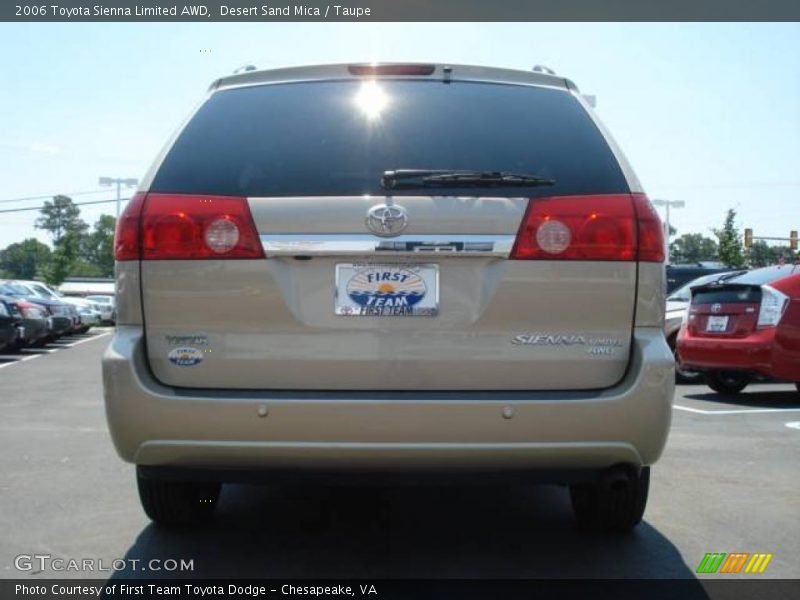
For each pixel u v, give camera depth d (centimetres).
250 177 325
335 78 356
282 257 315
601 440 310
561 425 308
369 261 315
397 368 313
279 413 306
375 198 316
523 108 348
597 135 340
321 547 393
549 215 317
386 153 329
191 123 343
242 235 315
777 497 491
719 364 886
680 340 956
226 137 337
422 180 319
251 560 375
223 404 307
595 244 317
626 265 319
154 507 399
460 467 312
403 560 376
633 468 322
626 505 390
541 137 337
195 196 321
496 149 333
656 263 322
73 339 2445
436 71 357
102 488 507
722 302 895
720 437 685
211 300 315
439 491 499
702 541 406
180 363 316
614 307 318
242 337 315
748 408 861
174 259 317
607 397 311
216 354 316
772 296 849
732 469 565
